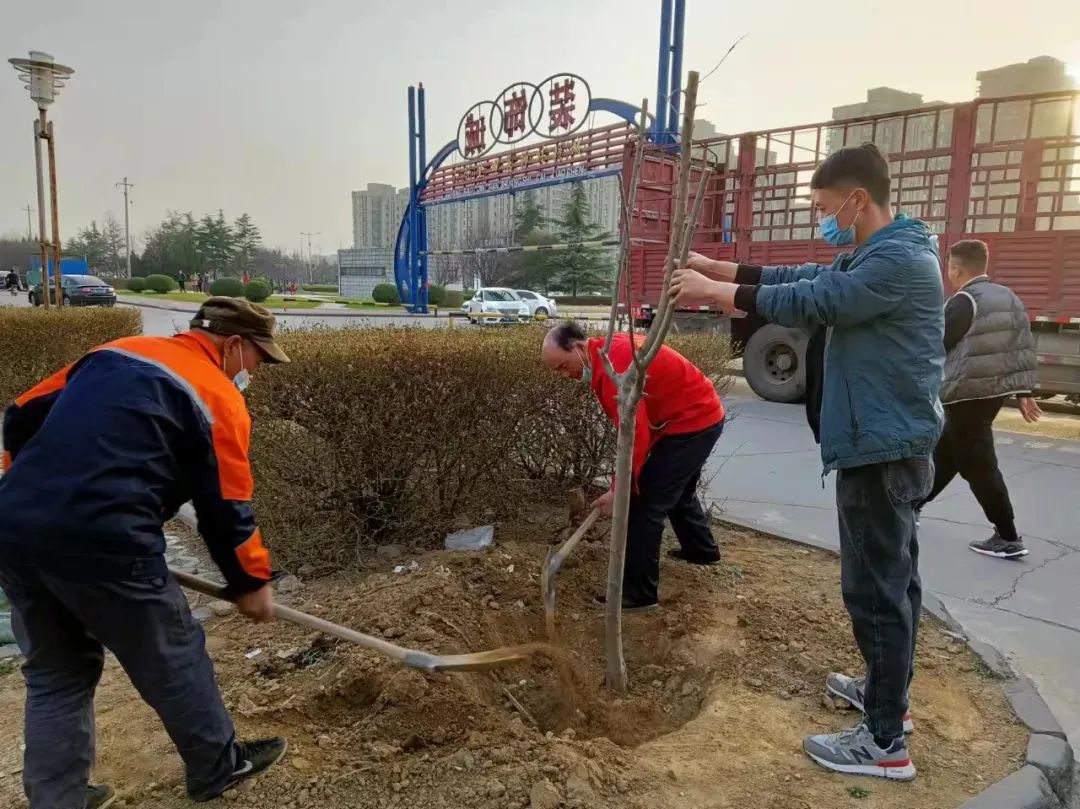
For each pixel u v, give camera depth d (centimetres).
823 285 242
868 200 257
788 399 1102
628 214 287
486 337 481
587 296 4991
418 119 2423
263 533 432
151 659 220
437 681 292
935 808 244
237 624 369
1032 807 244
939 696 312
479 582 397
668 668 345
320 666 318
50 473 202
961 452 475
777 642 352
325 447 423
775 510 591
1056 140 847
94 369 217
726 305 257
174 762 260
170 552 484
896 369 243
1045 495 632
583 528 375
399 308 4134
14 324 852
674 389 377
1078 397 937
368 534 456
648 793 245
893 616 253
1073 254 838
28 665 225
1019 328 468
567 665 315
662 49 1412
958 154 915
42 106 1198
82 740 228
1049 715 295
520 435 480
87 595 207
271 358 252
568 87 1700
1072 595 434
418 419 428
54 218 1232
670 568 437
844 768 260
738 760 266
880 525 251
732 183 1137
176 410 215
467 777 245
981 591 439
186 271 8775
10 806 242
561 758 250
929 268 243
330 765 255
